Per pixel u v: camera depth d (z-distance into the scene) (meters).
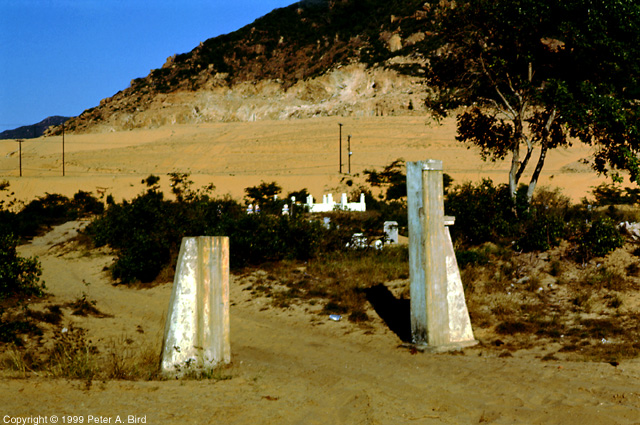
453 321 11.34
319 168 76.44
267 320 14.38
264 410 6.91
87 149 119.31
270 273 19.22
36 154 115.81
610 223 16.06
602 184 45.59
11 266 15.92
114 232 27.73
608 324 11.66
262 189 55.47
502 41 20.81
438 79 22.50
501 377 8.77
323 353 11.13
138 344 12.13
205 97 190.25
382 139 92.88
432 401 7.69
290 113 158.38
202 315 9.88
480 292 14.41
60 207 46.19
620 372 8.64
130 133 130.25
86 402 6.82
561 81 18.94
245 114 174.50
